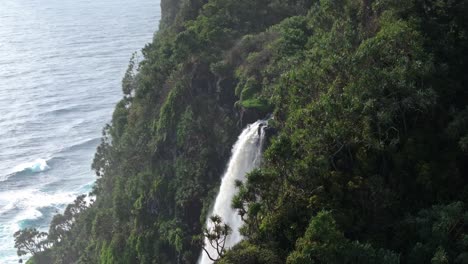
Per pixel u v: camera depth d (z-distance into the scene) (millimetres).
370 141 50938
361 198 50344
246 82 77312
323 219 45281
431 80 54750
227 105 82250
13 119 194625
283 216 51000
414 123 53906
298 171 51969
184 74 89312
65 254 110688
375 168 52281
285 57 74062
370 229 49281
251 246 52500
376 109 52156
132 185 91500
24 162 167375
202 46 90062
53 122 193875
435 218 47000
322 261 44844
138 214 86812
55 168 164625
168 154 87688
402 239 47844
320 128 53438
